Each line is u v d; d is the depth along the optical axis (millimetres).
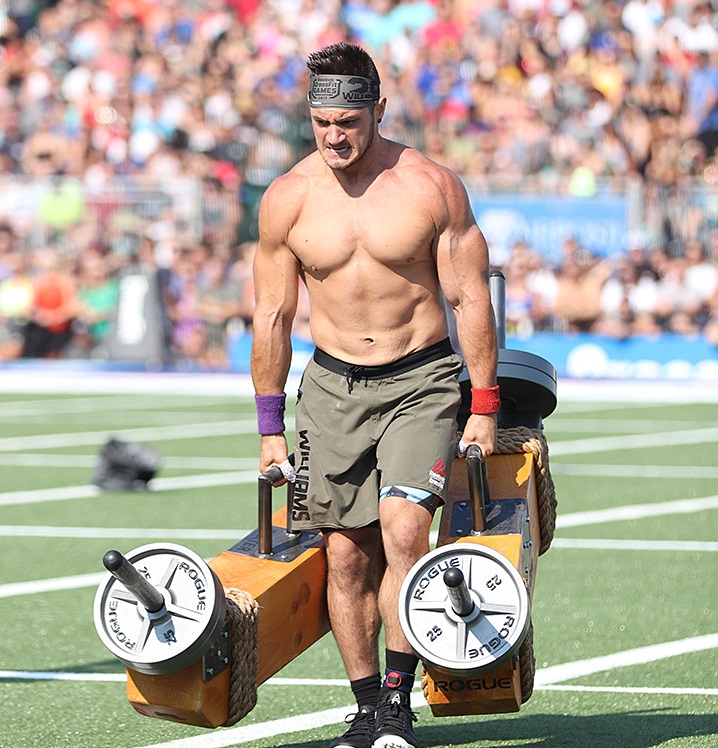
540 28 72375
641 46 71500
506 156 67875
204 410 50469
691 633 18359
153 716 11930
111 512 28531
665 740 13602
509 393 14469
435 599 11484
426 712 14984
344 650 13156
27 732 14211
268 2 77250
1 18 78750
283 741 13914
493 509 12844
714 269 62094
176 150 71375
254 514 28203
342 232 12750
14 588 21453
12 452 38781
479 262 12820
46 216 67250
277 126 69312
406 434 12688
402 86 70438
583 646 17719
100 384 60844
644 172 67750
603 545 24781
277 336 13328
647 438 41688
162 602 11203
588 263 62188
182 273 65938
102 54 76375
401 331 12859
